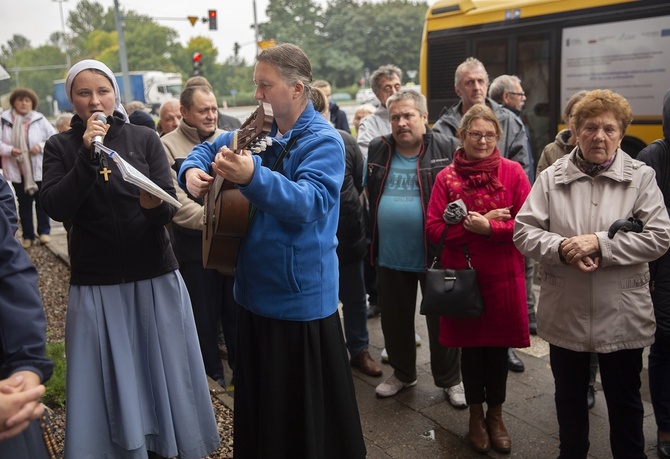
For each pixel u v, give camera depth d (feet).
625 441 8.82
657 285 9.27
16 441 5.41
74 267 8.15
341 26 250.57
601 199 8.55
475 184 10.21
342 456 7.80
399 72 16.56
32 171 25.26
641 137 24.11
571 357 8.84
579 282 8.50
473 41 29.45
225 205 7.23
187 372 8.57
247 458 8.15
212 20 71.56
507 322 9.96
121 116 8.57
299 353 7.53
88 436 8.00
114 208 8.02
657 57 23.45
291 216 6.63
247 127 6.83
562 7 26.00
